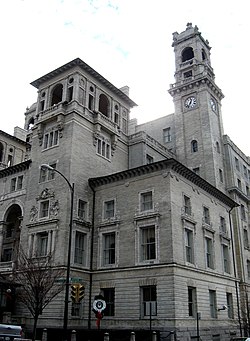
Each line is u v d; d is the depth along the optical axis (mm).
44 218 44156
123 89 60656
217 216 48969
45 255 42312
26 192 48906
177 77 68500
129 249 40250
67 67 50719
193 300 38594
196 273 39969
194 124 62531
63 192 43688
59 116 47625
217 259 45594
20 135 70688
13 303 41188
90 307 40406
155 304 36250
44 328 34875
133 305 37562
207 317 39688
